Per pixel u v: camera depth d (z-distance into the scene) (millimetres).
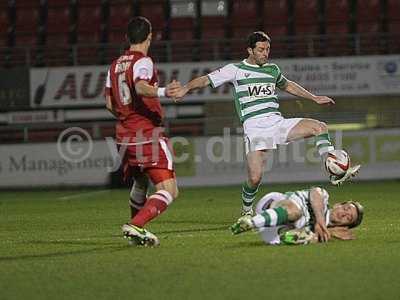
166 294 17469
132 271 20359
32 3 71938
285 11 70625
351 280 18438
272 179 58781
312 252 22266
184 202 45188
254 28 69938
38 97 63406
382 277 18750
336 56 64000
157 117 25031
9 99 63750
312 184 56969
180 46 68688
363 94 62594
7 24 71062
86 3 71812
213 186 58969
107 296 17484
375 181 58781
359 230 28016
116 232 30531
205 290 17766
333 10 70188
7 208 45156
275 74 30188
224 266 20594
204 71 62750
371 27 69250
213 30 69875
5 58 67875
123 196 51500
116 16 71250
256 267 20281
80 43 70250
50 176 60219
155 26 70125
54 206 45375
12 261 22891
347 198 44531
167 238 27281
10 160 60469
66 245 26391
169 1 71625
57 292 18109
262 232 24328
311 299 16578
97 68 63219
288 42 67875
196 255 22578
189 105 64625
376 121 62844
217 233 28781
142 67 24516
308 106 63375
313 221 24047
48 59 66188
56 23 71062
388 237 25516
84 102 63219
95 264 21703
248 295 17094
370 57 62500
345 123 61688
